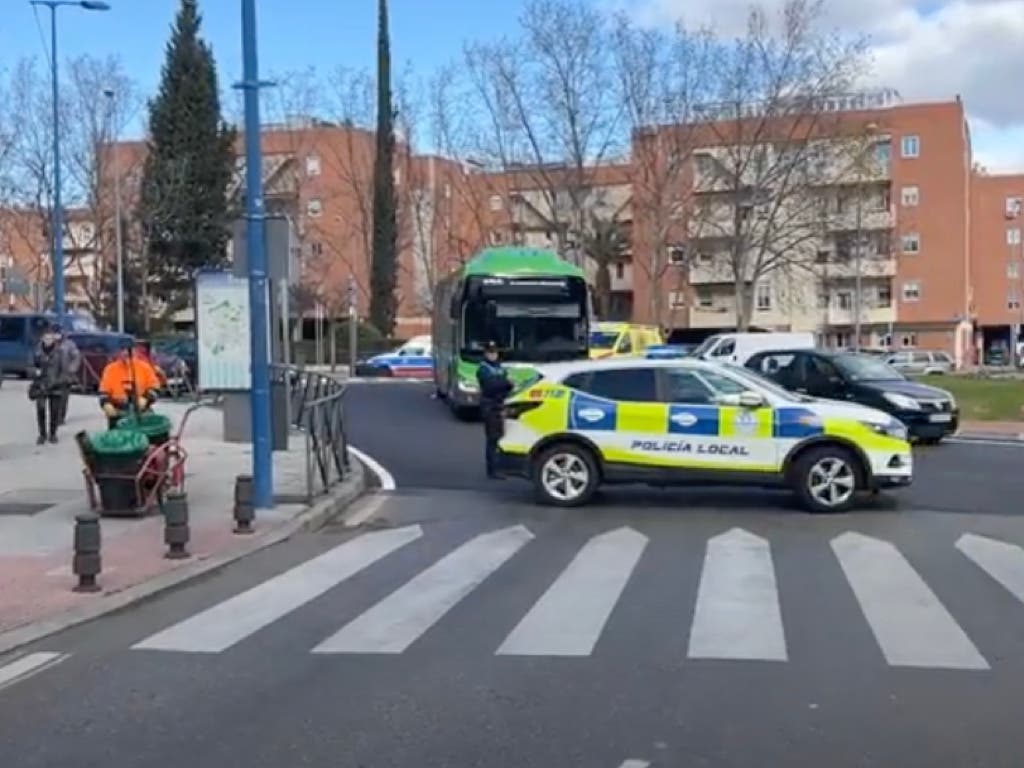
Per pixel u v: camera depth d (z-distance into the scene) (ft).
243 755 18.81
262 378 44.65
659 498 49.32
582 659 24.27
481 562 35.53
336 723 20.34
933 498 49.14
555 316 86.94
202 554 36.22
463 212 249.55
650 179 179.01
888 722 20.12
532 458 47.42
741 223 173.47
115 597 30.37
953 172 246.27
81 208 210.59
